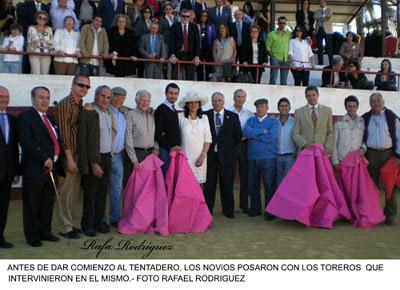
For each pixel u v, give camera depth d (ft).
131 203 20.58
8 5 32.58
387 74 36.24
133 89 30.40
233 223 22.22
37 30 29.48
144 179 20.58
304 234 20.29
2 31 31.99
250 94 32.60
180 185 20.47
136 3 34.17
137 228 19.84
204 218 20.66
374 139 22.53
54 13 31.91
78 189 19.21
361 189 22.34
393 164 22.36
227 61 32.45
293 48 35.45
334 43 43.86
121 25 30.94
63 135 17.81
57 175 18.47
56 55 29.04
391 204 22.49
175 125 21.58
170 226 20.22
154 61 30.81
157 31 31.86
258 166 23.70
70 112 17.98
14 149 17.16
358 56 41.11
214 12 35.70
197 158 21.84
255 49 34.09
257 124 23.77
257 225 21.85
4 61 29.81
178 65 31.27
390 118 22.53
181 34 31.63
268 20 46.80
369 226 21.81
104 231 19.80
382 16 47.60
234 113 23.34
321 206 21.95
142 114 20.85
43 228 18.11
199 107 22.22
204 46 33.63
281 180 23.48
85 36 29.81
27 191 17.28
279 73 39.17
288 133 23.30
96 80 29.73
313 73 41.88
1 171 16.43
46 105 17.47
